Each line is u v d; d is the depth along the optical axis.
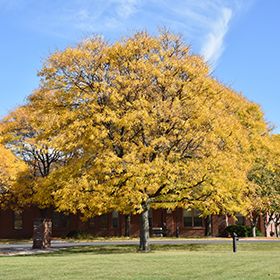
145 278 10.52
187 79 21.50
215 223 38.62
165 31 22.61
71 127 20.11
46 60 21.98
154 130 19.94
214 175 18.97
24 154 32.75
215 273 11.28
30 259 17.19
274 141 31.39
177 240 31.56
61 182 20.80
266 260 14.87
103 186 19.50
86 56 21.30
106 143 20.52
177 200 21.28
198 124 19.64
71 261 15.58
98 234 40.03
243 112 30.98
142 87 20.69
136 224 40.19
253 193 29.28
